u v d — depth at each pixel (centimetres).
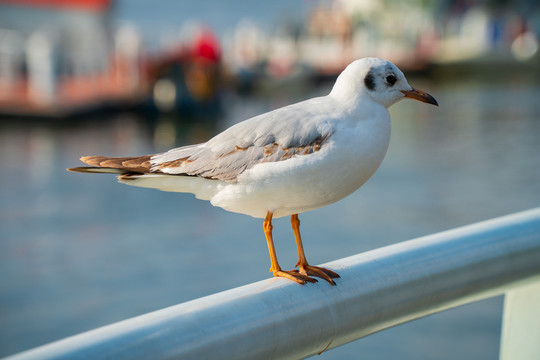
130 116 2423
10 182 1426
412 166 1695
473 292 195
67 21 2614
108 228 1125
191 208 1264
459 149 1934
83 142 1912
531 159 1766
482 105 2959
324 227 1142
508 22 5094
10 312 780
